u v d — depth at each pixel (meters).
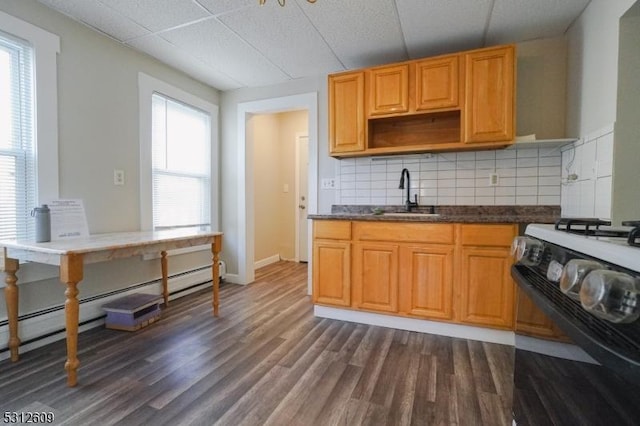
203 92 3.46
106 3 2.07
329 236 2.50
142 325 2.36
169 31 2.41
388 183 3.01
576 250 0.73
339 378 1.68
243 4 2.08
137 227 2.73
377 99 2.67
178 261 3.17
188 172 3.32
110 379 1.67
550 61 2.50
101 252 1.73
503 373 1.74
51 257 1.63
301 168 4.95
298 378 1.68
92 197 2.39
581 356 0.66
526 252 0.96
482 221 2.09
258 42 2.57
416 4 2.07
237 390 1.57
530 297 0.87
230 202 3.70
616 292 0.51
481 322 2.11
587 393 0.64
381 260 2.35
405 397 1.52
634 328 0.49
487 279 2.10
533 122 2.55
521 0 2.03
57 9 2.13
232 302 2.98
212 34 2.46
